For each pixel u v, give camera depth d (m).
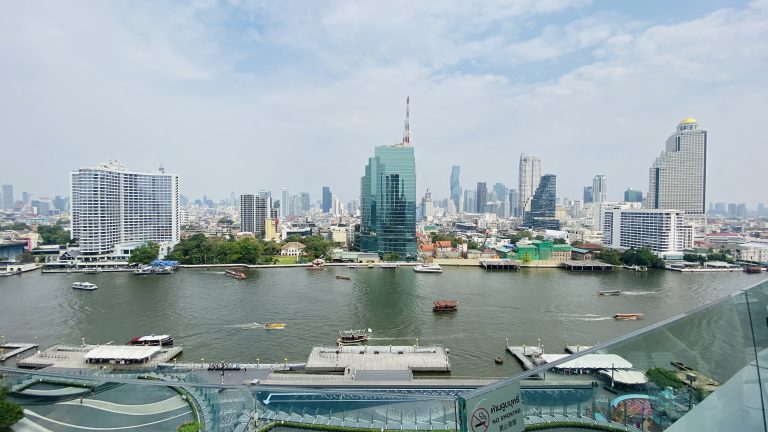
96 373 89.94
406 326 130.00
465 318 139.00
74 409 42.34
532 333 123.25
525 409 24.41
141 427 43.12
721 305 22.55
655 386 23.44
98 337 119.31
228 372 91.62
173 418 45.72
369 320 136.38
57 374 40.94
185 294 175.00
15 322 133.12
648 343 23.97
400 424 57.16
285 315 141.62
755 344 21.44
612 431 23.72
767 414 20.58
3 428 38.94
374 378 87.12
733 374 21.61
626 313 144.62
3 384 40.59
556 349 110.38
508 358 103.94
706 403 21.95
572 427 23.72
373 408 58.84
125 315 141.12
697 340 22.66
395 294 177.00
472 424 22.16
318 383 84.75
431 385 84.12
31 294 174.62
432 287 193.75
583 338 118.94
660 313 145.50
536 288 191.50
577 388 24.62
